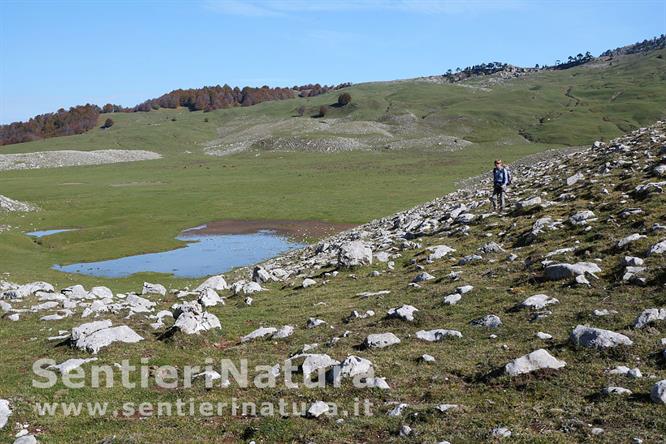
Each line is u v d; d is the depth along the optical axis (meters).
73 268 53.78
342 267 30.88
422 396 12.77
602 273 18.94
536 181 44.09
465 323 17.66
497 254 25.69
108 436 12.20
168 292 32.75
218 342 19.72
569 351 13.72
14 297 30.20
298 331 19.72
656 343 13.18
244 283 30.17
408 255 31.02
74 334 19.77
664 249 18.75
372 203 90.00
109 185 130.62
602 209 26.80
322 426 11.85
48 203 101.25
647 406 10.59
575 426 10.34
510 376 12.86
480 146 196.25
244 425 12.52
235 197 104.88
